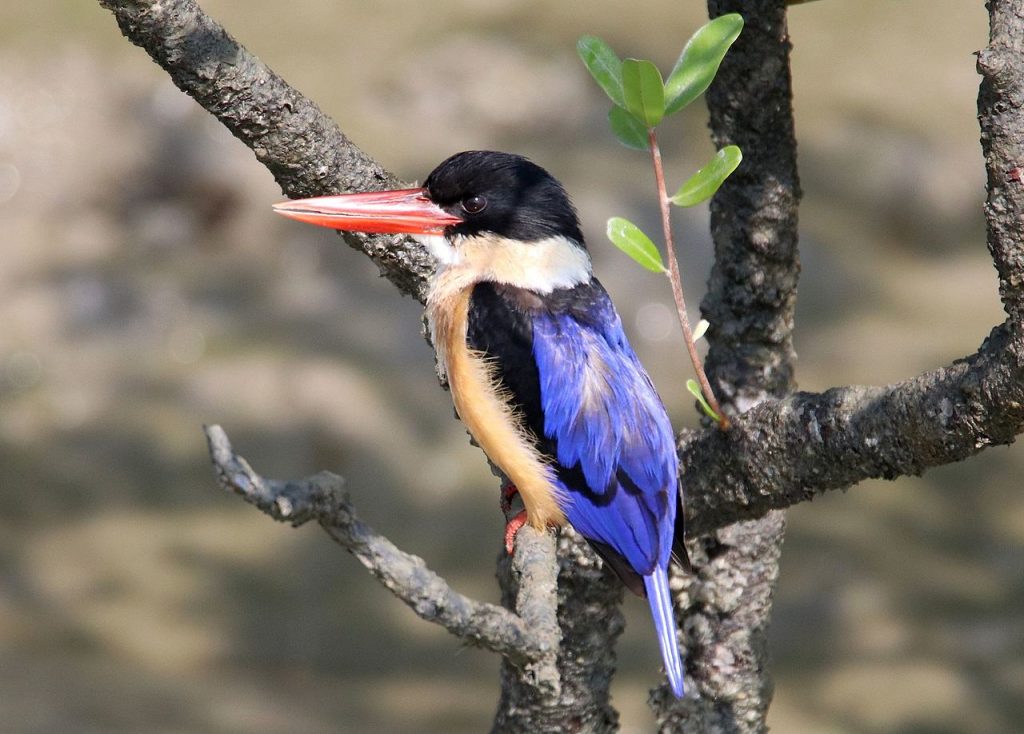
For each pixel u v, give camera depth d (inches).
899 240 660.7
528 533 223.3
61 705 431.8
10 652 467.2
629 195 626.2
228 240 634.8
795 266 234.7
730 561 240.5
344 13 722.8
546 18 718.5
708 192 192.2
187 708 441.4
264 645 486.6
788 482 204.5
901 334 607.2
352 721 446.9
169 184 645.9
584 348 258.7
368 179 237.5
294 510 179.3
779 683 468.1
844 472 196.9
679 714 244.4
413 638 495.2
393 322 600.4
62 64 673.0
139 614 494.0
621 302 595.8
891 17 762.2
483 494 545.6
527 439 253.0
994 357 174.6
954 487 560.4
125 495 541.3
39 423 557.9
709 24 191.2
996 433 178.2
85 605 495.8
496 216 267.0
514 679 237.3
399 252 264.2
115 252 625.3
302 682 471.5
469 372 260.8
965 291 636.1
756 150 226.7
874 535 532.7
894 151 677.9
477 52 692.1
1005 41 169.6
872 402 191.2
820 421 196.5
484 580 508.7
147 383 573.3
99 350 586.2
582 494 245.4
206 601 501.7
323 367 575.2
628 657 475.8
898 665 473.7
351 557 526.0
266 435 553.6
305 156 226.2
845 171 674.8
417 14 725.9
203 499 543.5
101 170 647.1
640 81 189.8
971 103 709.3
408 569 187.6
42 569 507.8
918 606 499.5
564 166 642.8
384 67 688.4
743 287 232.8
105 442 552.7
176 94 666.2
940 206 668.7
